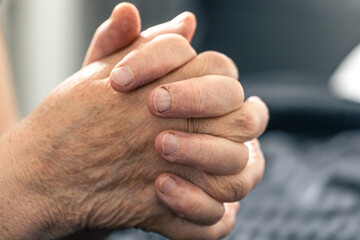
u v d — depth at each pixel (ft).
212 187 1.27
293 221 1.54
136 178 1.25
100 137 1.23
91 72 1.27
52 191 1.24
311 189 1.66
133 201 1.27
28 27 2.61
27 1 2.56
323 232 1.47
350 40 3.92
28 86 2.69
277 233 1.49
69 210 1.26
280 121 2.37
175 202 1.24
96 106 1.23
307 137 2.32
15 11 2.56
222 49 4.04
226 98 1.24
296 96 2.45
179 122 1.24
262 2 3.91
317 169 1.81
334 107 2.35
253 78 3.83
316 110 2.35
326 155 1.96
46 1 2.61
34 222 1.24
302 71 4.01
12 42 2.57
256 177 1.33
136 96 1.24
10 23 2.56
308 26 3.93
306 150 2.10
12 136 1.27
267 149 2.04
